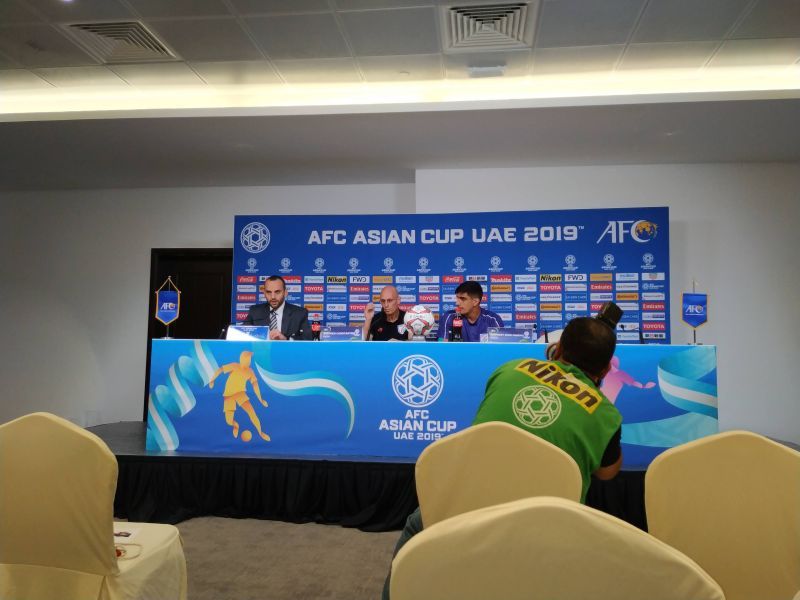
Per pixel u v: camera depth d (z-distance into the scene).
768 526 1.25
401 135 5.09
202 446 3.34
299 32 3.94
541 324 5.72
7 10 3.72
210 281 6.71
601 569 0.66
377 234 5.98
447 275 5.88
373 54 4.25
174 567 1.72
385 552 2.77
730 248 5.79
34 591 1.49
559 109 4.54
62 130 4.96
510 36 3.97
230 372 3.35
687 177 5.86
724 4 3.56
